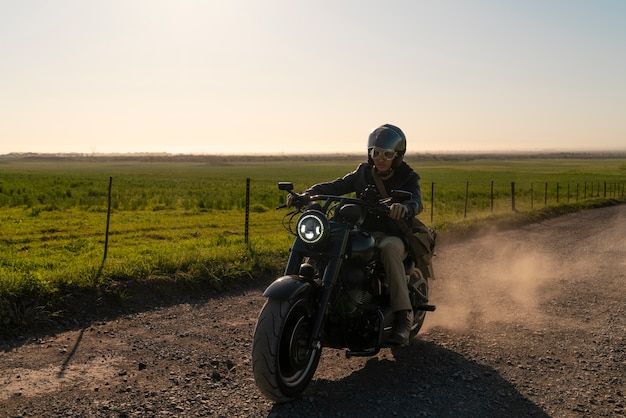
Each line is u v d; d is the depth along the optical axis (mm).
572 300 7523
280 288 3932
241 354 5117
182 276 7438
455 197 33562
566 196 37375
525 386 4516
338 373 4711
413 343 5559
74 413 3791
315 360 4359
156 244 12516
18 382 4316
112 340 5426
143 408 3902
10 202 24172
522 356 5234
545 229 17266
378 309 4473
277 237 13320
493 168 138375
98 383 4344
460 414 3957
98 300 6418
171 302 6906
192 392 4215
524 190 43219
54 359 4852
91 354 5012
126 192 34500
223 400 4082
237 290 7680
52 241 13055
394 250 4617
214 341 5484
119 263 7617
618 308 7102
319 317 4113
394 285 4574
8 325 5496
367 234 4508
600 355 5309
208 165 188750
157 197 29078
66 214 20266
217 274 7832
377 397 4207
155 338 5527
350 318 4402
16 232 14578
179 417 3777
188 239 13938
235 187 46250
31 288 6066
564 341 5715
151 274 7340
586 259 11125
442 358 5121
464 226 15492
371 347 4422
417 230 5023
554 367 4965
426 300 5496
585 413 4031
